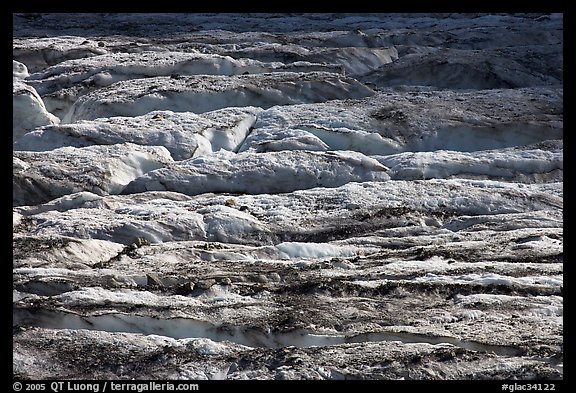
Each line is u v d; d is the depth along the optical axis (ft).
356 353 139.64
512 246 191.93
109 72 312.91
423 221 210.18
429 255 185.16
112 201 216.74
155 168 239.91
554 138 270.46
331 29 413.18
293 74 307.78
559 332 148.87
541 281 169.78
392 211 211.61
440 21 435.53
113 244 190.08
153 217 203.31
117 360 138.72
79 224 196.44
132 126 260.42
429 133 268.00
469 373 135.44
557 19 426.10
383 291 164.55
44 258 178.29
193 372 135.95
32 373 135.64
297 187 232.94
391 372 134.62
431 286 165.99
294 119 271.49
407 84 327.26
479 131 269.03
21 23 408.46
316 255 190.29
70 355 139.85
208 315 152.25
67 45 352.28
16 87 279.28
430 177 239.50
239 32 401.49
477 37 388.57
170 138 254.68
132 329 149.38
